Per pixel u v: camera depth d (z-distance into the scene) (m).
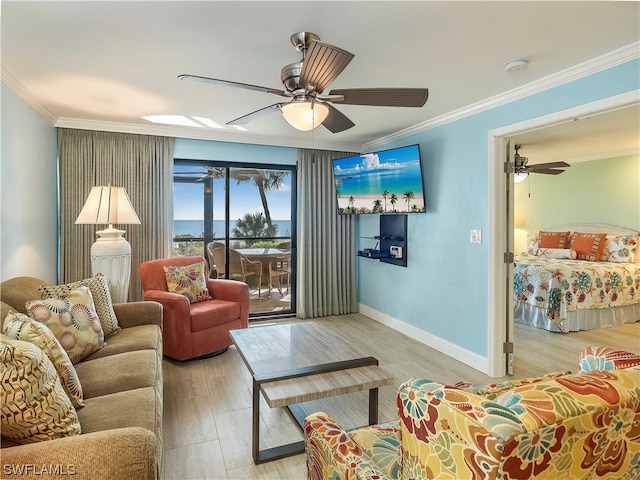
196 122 3.79
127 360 2.11
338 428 1.39
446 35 2.02
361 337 4.16
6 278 2.54
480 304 3.24
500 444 0.64
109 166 3.92
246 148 4.67
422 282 3.98
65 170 3.75
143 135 4.05
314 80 1.85
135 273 4.04
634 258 4.99
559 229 5.91
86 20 1.87
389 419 2.44
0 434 1.16
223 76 2.61
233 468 1.97
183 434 2.26
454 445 0.73
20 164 2.80
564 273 4.47
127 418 1.53
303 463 2.02
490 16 1.83
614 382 0.78
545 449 0.67
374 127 4.01
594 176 5.46
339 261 5.14
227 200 4.68
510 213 3.16
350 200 4.51
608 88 2.27
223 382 2.98
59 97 3.03
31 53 2.24
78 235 3.82
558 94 2.55
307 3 1.73
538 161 5.56
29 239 2.99
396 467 1.19
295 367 2.16
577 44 2.11
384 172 4.04
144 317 2.86
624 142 4.16
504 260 3.16
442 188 3.66
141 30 1.98
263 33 2.01
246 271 4.84
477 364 3.26
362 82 2.69
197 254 4.57
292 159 4.93
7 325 1.58
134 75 2.59
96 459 1.06
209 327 3.48
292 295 5.09
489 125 3.10
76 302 2.26
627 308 4.80
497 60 2.32
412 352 3.69
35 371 1.17
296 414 2.49
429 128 3.79
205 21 1.89
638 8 1.74
